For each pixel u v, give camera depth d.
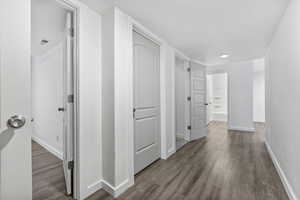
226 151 2.93
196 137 3.84
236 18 1.84
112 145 1.61
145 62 2.21
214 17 1.82
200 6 1.59
